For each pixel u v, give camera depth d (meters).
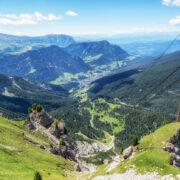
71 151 129.25
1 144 74.62
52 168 75.38
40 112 150.50
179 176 47.38
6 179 47.41
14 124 127.50
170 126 71.56
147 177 49.00
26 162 68.62
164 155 57.38
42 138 127.56
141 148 64.31
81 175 71.19
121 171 55.28
